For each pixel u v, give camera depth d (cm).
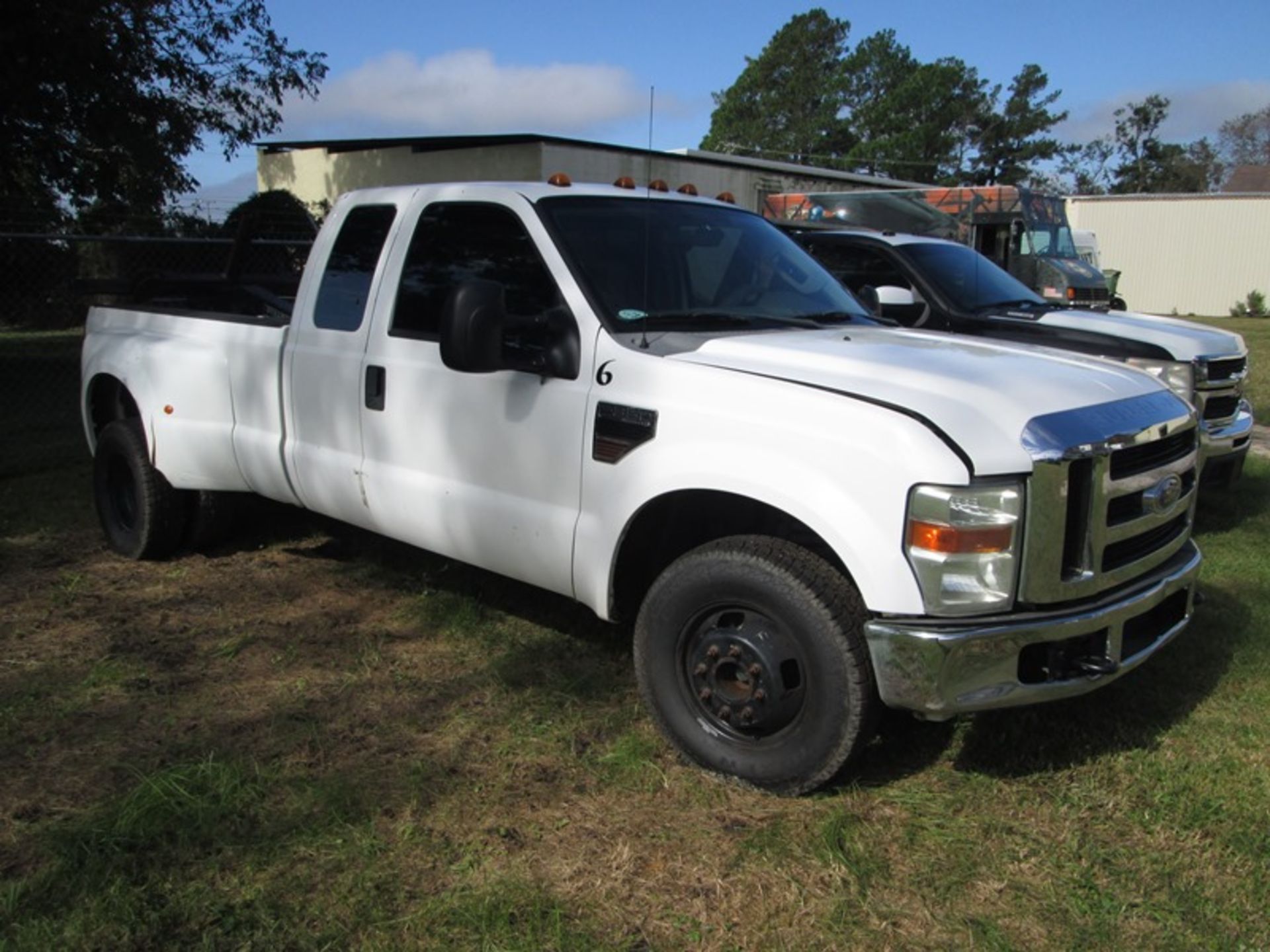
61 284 1478
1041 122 6369
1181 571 352
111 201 1459
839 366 331
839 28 6219
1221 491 681
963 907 278
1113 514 323
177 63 1338
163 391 517
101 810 314
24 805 319
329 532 602
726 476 319
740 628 327
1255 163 7350
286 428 472
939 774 344
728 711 330
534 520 375
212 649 439
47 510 658
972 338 412
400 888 282
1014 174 6512
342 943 260
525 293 388
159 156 1337
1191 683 416
